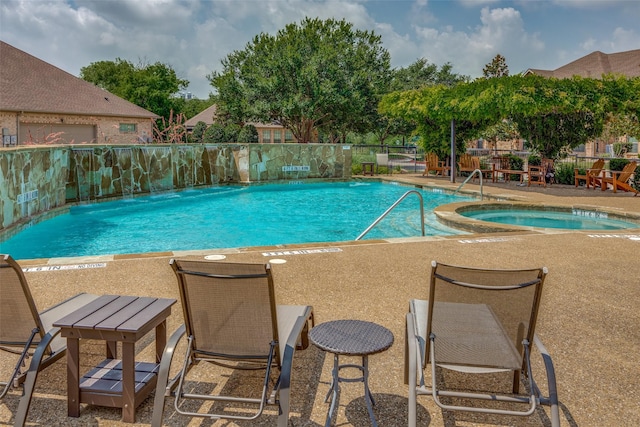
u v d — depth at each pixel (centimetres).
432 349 271
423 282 569
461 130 2103
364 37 3288
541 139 1922
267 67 3033
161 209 1426
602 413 302
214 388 327
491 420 295
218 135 3009
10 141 2277
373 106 3198
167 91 4459
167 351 276
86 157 1393
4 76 2461
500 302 269
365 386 291
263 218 1296
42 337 291
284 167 2017
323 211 1409
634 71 3572
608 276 606
